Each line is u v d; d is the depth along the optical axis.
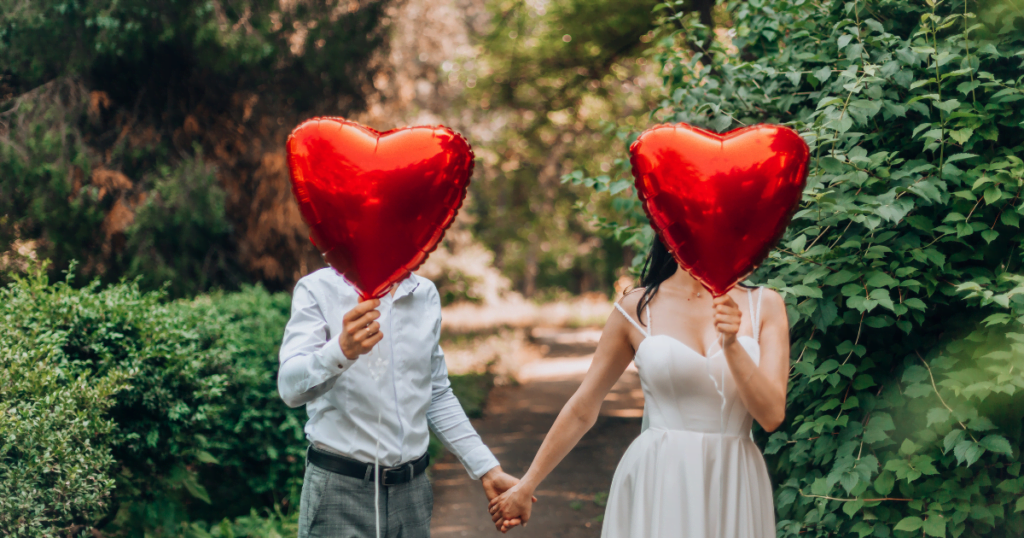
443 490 5.88
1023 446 2.80
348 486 2.30
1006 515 2.81
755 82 3.62
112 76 7.93
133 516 4.08
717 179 2.02
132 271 7.45
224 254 8.79
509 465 6.70
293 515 4.74
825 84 3.33
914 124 3.09
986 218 2.88
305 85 8.81
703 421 2.31
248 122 8.79
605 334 2.49
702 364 2.30
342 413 2.32
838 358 3.08
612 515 2.45
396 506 2.35
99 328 3.81
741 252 2.04
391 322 2.40
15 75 7.59
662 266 2.43
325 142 2.04
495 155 14.13
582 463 6.66
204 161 8.18
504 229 23.50
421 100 14.54
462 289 22.33
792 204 2.05
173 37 7.51
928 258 2.85
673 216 2.10
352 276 2.08
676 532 2.25
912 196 2.93
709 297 2.38
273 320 5.51
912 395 2.76
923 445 2.83
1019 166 2.74
